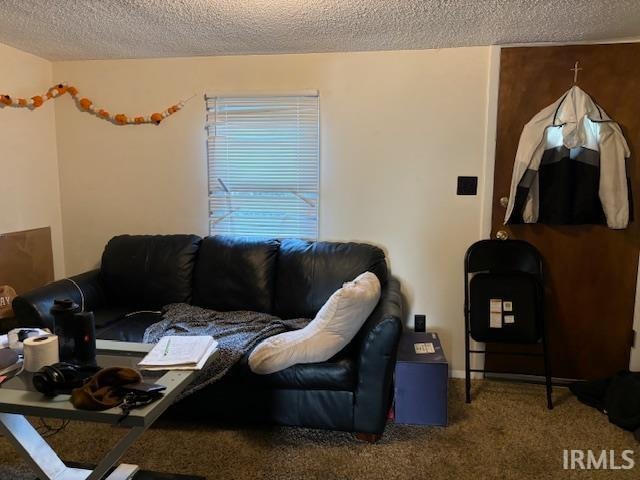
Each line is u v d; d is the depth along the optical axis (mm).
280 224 2936
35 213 2969
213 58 2859
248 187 2932
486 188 2674
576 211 2494
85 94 3029
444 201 2740
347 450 2014
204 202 3000
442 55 2637
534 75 2543
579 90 2432
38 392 1397
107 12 2127
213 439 2082
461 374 2838
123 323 2439
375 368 1992
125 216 3111
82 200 3146
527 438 2121
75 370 1469
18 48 2736
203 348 1724
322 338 2000
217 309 2678
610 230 2557
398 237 2814
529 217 2572
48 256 3078
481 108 2637
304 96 2785
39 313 2277
